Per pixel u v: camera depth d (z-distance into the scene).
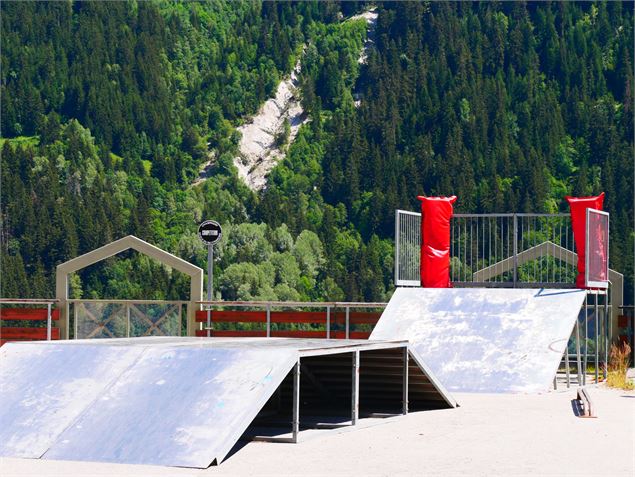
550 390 22.34
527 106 148.00
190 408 13.21
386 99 152.75
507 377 21.73
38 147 143.25
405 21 158.50
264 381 13.56
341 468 12.34
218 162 155.50
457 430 15.88
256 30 169.12
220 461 12.49
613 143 144.25
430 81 152.12
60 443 12.96
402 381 18.89
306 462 12.80
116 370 14.29
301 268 141.75
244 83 164.62
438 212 27.28
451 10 157.00
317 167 155.38
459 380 21.92
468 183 142.25
